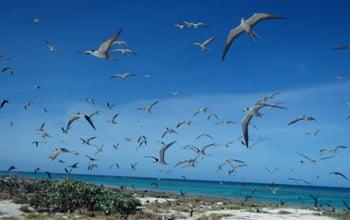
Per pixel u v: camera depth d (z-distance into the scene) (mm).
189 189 165500
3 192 50375
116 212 43375
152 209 51438
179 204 61688
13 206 43938
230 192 152375
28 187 51500
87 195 44469
